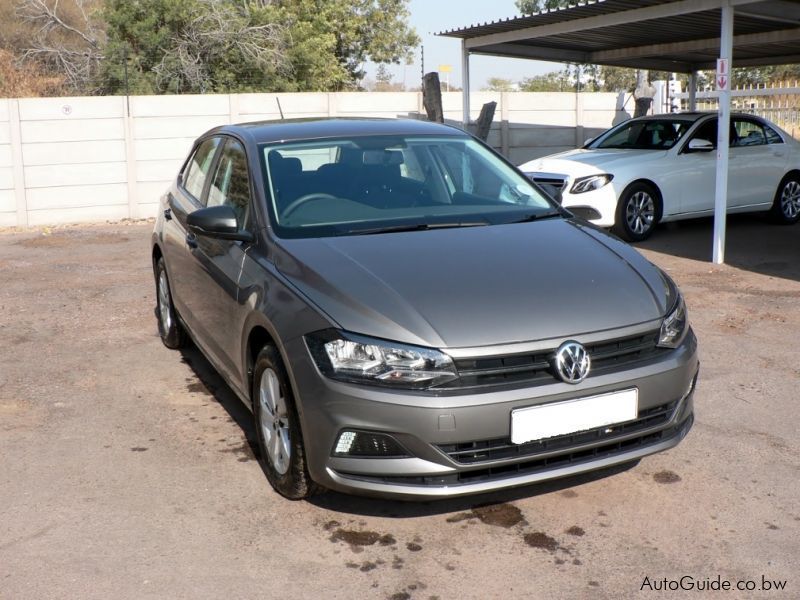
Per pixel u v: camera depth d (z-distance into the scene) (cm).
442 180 494
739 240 1099
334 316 354
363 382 341
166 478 427
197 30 2322
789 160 1196
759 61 1551
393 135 520
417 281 371
